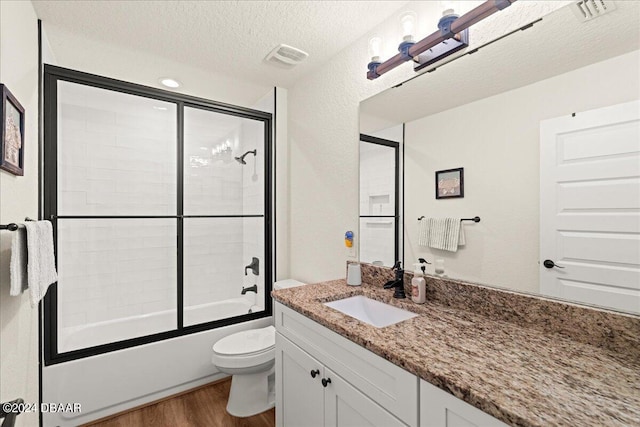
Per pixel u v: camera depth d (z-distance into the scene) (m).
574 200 0.96
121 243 2.79
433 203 1.40
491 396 0.65
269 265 2.66
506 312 1.13
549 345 0.92
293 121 2.51
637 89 0.84
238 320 2.49
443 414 0.75
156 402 2.03
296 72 2.25
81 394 1.80
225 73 2.24
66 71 1.92
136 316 2.84
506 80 1.14
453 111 1.32
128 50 1.91
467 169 1.26
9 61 1.15
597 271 0.91
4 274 1.10
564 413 0.60
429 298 1.40
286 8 1.54
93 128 2.64
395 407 0.87
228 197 3.32
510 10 1.14
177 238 2.59
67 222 2.55
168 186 3.01
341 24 1.68
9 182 1.16
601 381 0.72
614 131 0.88
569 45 0.98
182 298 2.59
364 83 1.79
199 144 3.14
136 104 2.82
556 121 1.00
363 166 1.80
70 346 2.47
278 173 2.59
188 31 1.72
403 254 1.54
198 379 2.20
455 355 0.85
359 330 1.04
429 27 1.42
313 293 1.54
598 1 0.93
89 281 2.65
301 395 1.34
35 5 1.48
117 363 1.91
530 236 1.06
